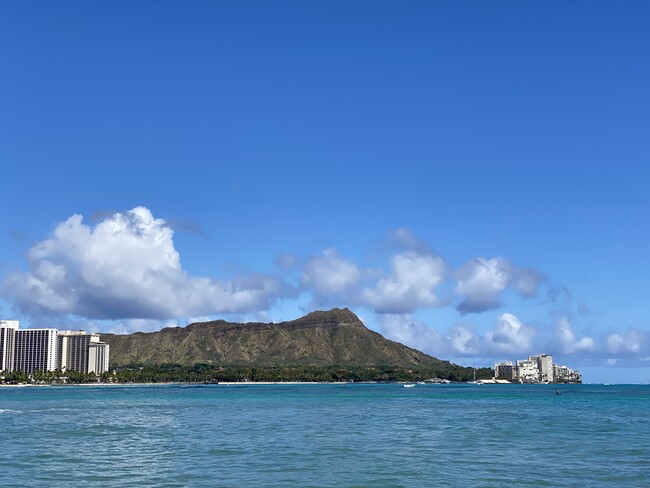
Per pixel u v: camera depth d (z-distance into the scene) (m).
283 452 72.00
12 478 55.47
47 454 71.31
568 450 74.44
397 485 52.09
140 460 65.88
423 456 68.62
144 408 176.88
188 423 116.88
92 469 60.16
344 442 82.62
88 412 156.75
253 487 51.19
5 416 141.00
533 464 63.06
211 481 53.75
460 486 51.72
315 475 56.53
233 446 78.06
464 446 78.38
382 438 88.06
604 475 56.84
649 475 56.91
